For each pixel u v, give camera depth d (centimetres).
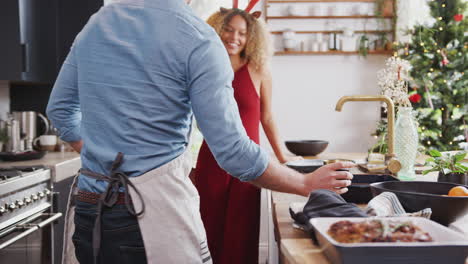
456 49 411
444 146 411
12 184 191
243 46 226
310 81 491
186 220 102
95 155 101
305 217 90
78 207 107
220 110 95
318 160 200
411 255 65
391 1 476
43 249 218
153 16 98
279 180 102
